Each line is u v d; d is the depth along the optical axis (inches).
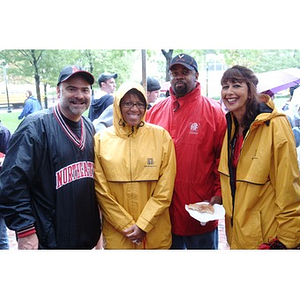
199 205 98.9
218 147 104.9
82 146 88.4
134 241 91.1
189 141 103.2
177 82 104.1
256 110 85.4
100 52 333.4
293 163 82.0
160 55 411.8
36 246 82.6
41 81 334.3
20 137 82.1
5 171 81.0
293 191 82.3
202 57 377.1
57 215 84.6
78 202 87.0
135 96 90.0
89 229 91.0
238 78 85.0
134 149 91.7
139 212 92.4
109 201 91.0
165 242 98.7
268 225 86.5
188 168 103.3
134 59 393.4
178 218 106.4
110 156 91.0
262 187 86.0
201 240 109.6
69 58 319.9
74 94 84.1
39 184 84.4
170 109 109.3
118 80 352.5
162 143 94.2
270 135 82.3
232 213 91.0
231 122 91.8
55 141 83.7
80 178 87.2
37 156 82.0
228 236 97.0
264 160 82.8
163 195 92.1
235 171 90.0
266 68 352.2
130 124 91.0
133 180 91.0
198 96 106.2
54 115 86.4
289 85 207.3
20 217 80.0
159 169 93.0
